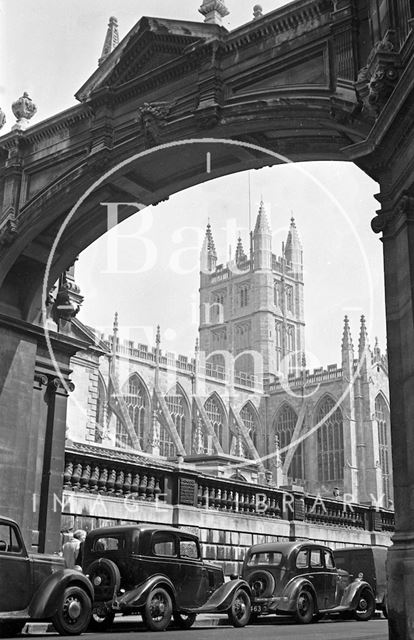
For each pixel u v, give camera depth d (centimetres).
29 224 1772
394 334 1141
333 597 1800
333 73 1334
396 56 1094
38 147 1839
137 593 1318
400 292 1137
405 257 1116
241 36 1477
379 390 9331
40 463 1908
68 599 1174
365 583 1909
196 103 1512
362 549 2189
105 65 1695
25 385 1852
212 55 1505
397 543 1033
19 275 1883
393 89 1100
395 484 1076
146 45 1625
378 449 9019
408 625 970
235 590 1513
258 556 1755
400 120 1075
